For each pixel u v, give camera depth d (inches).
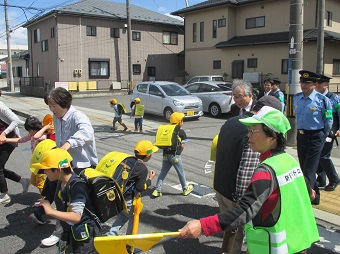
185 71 1137.4
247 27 977.5
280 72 872.3
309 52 823.1
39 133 174.2
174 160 202.2
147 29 1229.1
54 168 98.5
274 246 72.8
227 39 994.7
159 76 1283.2
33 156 137.3
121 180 128.7
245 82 136.4
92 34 1107.9
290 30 319.3
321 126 179.3
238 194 109.5
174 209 189.6
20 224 172.2
